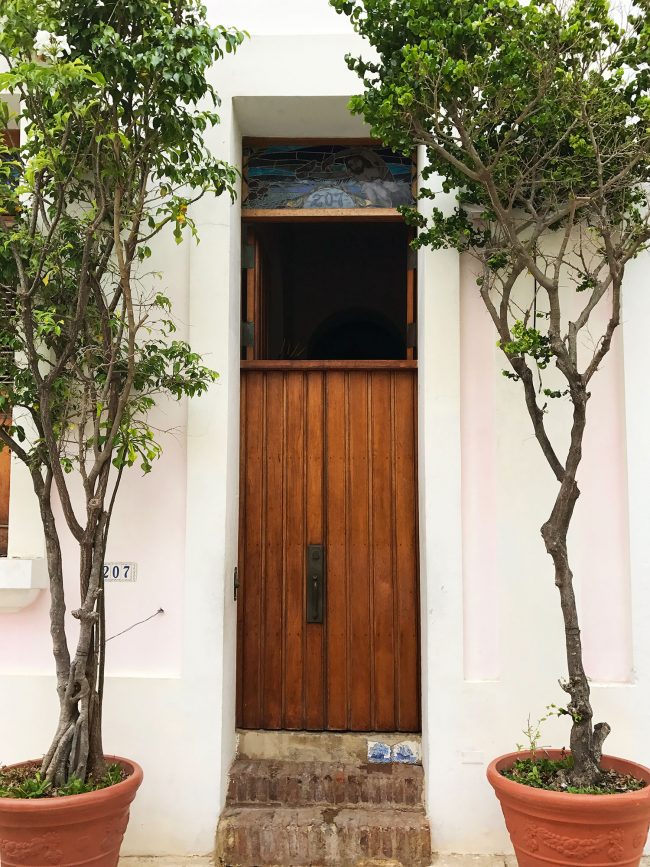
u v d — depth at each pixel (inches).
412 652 185.8
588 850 127.2
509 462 169.6
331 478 191.0
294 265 280.5
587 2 129.6
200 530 168.2
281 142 195.8
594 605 167.2
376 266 284.8
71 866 128.8
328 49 178.1
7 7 127.1
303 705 185.9
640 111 136.4
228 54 178.1
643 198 156.8
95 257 152.3
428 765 165.3
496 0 123.8
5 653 170.6
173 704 165.0
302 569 189.3
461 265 174.7
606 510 169.2
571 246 172.9
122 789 132.8
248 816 163.9
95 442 142.6
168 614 169.3
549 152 138.8
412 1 127.6
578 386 134.4
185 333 174.4
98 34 129.4
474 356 173.5
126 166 141.7
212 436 170.6
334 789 169.9
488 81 130.0
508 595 166.4
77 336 150.5
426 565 167.3
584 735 136.2
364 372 193.3
